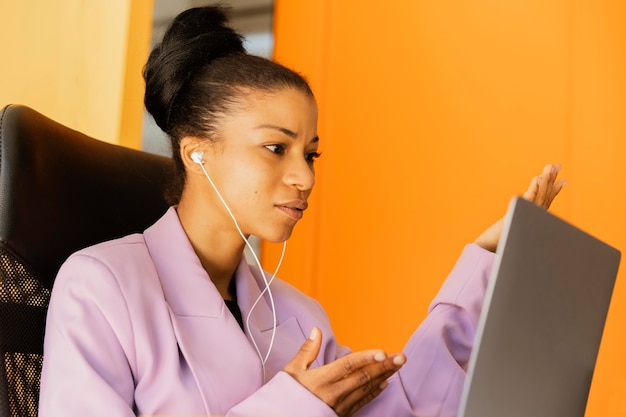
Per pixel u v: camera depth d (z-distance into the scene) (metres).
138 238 1.21
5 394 1.05
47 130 1.20
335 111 2.47
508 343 0.79
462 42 2.36
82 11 2.09
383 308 2.39
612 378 2.14
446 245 2.33
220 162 1.20
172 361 1.09
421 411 1.23
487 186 2.30
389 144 2.41
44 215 1.15
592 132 2.20
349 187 2.45
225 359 1.14
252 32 2.49
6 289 1.11
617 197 2.17
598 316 0.95
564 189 2.22
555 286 0.85
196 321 1.16
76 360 1.03
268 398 0.99
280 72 1.22
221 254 1.25
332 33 2.47
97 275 1.09
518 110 2.28
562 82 2.24
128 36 2.07
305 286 2.46
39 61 2.09
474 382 0.76
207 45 1.25
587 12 2.23
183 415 1.07
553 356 0.86
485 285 1.26
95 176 1.26
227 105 1.19
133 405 1.09
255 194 1.18
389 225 2.40
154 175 1.36
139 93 2.09
